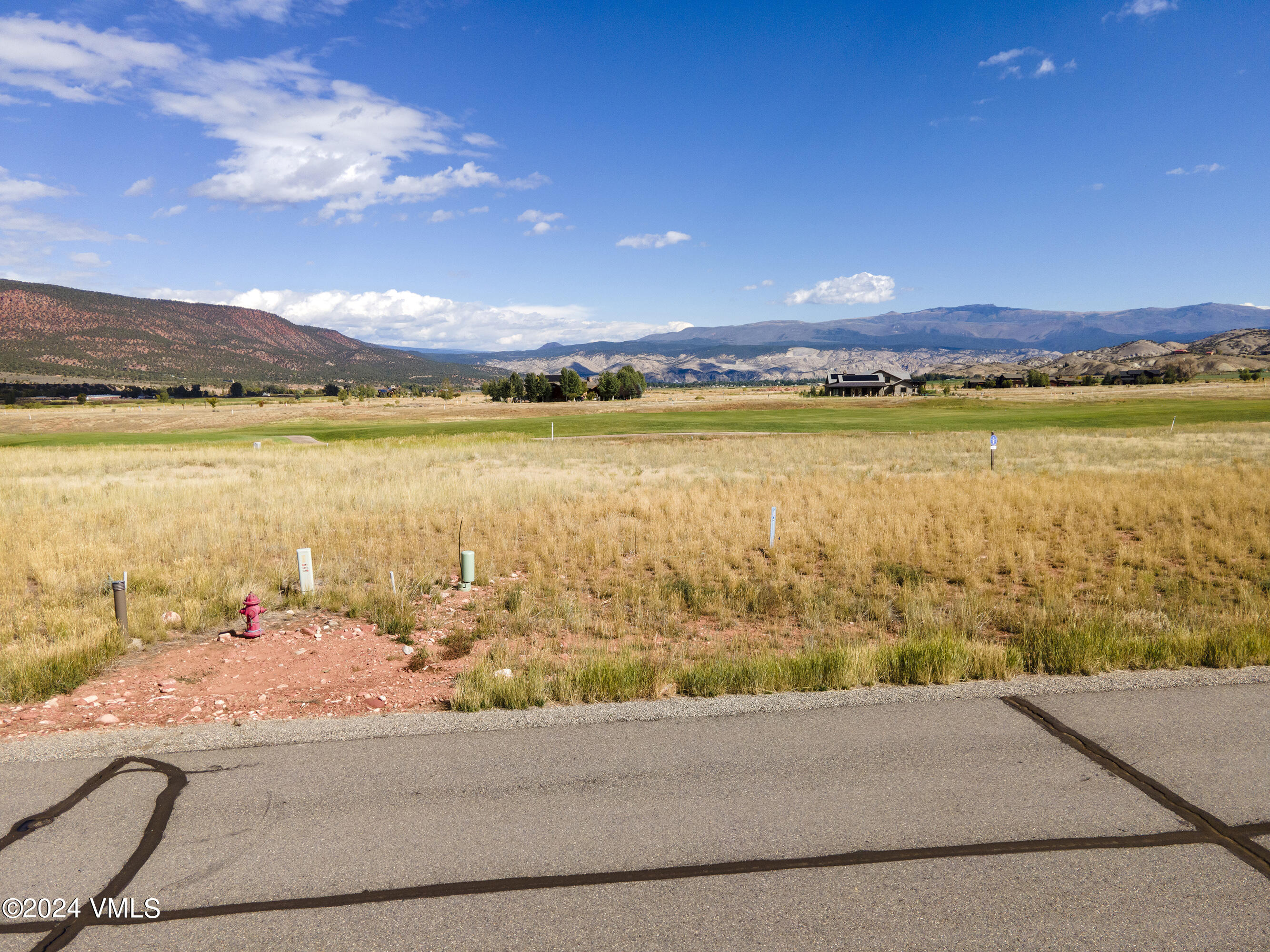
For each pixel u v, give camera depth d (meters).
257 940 3.80
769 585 12.55
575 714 6.64
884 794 5.18
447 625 10.64
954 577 13.20
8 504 20.41
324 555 14.43
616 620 10.69
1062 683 7.28
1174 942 3.79
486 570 13.76
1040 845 4.60
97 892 4.18
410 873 4.35
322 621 10.74
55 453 40.84
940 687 7.23
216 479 27.70
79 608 11.02
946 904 4.07
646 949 3.73
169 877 4.31
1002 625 10.45
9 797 5.21
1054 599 11.15
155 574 12.70
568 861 4.46
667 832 4.75
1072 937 3.81
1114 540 15.75
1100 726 6.22
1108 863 4.43
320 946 3.77
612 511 19.62
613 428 60.22
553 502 21.05
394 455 37.09
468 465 32.97
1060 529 17.22
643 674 7.64
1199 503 18.86
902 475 26.91
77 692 7.70
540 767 5.62
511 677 7.61
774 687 7.33
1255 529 15.69
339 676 8.28
